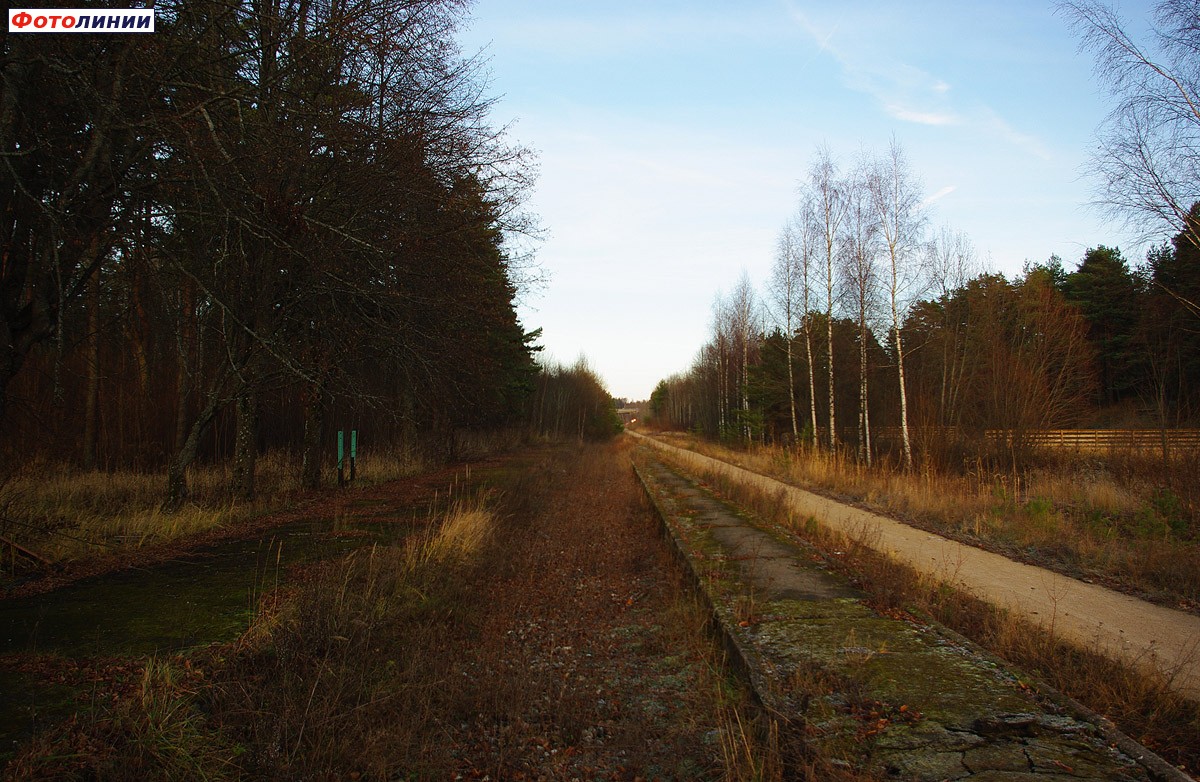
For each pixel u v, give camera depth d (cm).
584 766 410
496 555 935
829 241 2495
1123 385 3269
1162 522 956
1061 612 632
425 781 381
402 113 1046
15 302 758
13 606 618
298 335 1293
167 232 916
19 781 314
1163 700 414
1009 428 1966
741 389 4031
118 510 1084
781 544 975
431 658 537
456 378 1415
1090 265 3600
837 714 399
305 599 561
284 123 910
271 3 889
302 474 1557
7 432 1298
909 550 944
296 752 381
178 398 1822
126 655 488
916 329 2736
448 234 1171
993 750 350
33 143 742
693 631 654
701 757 399
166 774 341
